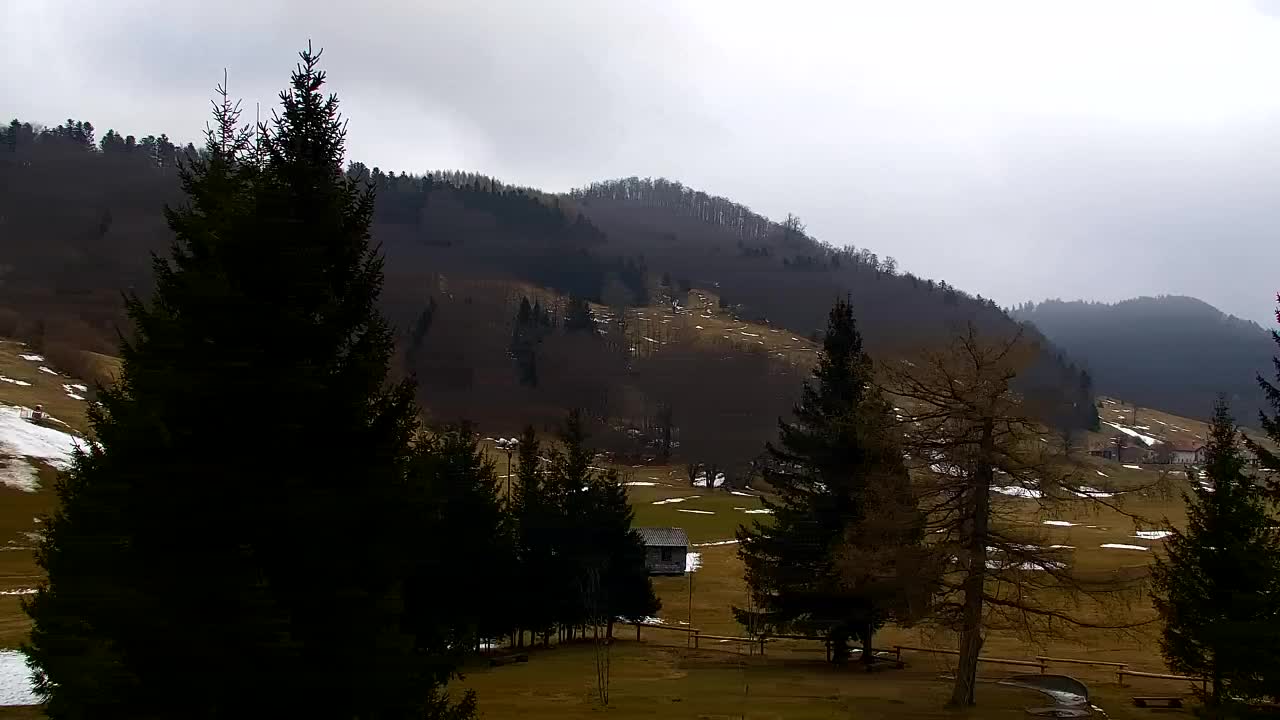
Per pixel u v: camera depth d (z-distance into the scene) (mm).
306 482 12680
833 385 36250
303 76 14398
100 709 11305
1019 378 25312
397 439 14578
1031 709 25578
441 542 36594
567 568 44469
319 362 13672
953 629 25531
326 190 13922
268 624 11477
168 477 11859
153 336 12750
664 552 70938
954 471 25719
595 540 46344
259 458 12500
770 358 149875
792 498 37000
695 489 121438
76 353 119500
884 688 29562
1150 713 25969
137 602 11164
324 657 12375
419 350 151625
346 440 13781
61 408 94125
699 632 49906
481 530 40031
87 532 13188
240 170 13844
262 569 12445
